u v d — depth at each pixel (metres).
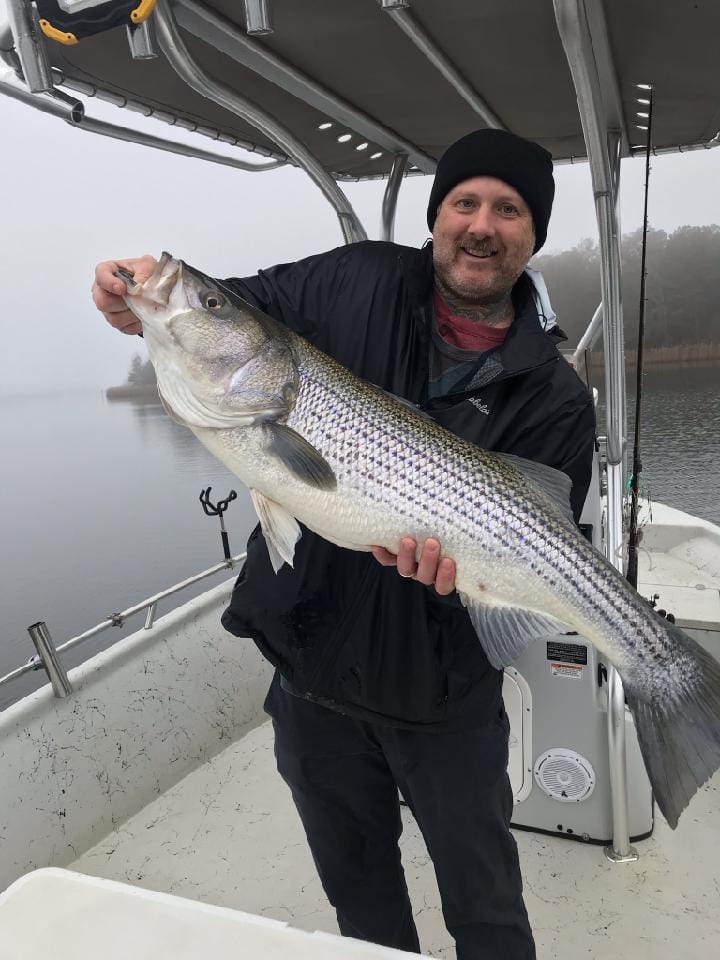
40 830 2.56
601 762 2.55
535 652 2.53
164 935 1.23
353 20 1.83
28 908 1.29
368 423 1.67
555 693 2.54
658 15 1.75
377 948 1.20
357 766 1.93
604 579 1.76
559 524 1.75
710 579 3.71
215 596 3.55
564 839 2.67
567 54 1.50
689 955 2.19
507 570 1.72
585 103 1.69
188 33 1.94
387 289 1.87
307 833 2.02
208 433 1.72
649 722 1.70
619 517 2.52
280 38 1.93
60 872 1.38
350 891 2.01
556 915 2.36
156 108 2.41
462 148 1.78
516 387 1.80
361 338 1.87
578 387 1.85
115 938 1.23
